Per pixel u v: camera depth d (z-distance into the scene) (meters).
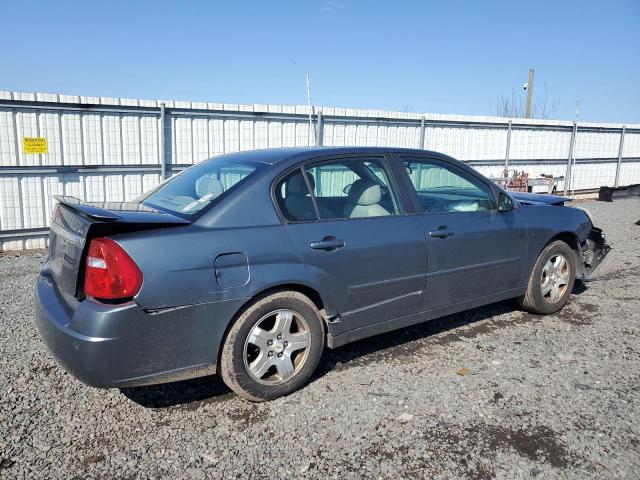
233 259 3.07
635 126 17.72
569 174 16.31
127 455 2.76
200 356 3.02
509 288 4.60
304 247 3.34
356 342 4.29
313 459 2.71
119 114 8.91
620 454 2.73
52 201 8.56
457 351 4.08
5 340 4.28
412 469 2.62
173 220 3.00
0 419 3.09
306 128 10.92
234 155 4.05
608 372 3.70
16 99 8.01
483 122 13.84
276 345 3.28
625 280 6.25
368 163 3.90
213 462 2.70
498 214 4.45
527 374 3.67
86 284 2.80
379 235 3.68
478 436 2.90
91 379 2.76
